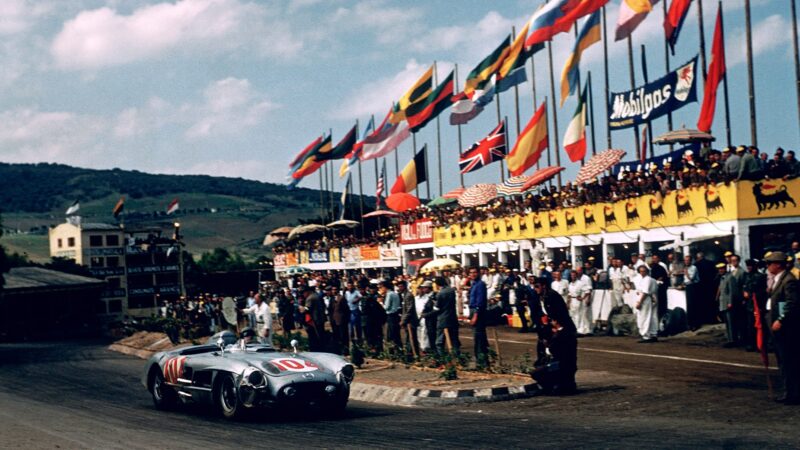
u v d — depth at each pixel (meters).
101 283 75.50
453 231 36.66
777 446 7.87
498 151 36.59
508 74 35.19
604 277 23.28
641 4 25.89
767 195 20.16
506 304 27.38
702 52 27.58
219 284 66.25
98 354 32.25
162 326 35.91
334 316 20.16
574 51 30.02
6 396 17.11
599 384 13.77
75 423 11.96
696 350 17.39
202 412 13.20
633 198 24.27
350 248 48.38
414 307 18.69
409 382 14.53
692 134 24.59
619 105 28.86
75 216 111.62
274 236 65.50
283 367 11.84
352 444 9.23
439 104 41.12
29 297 69.31
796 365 10.48
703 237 20.66
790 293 10.41
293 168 56.16
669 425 9.53
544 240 29.44
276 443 9.51
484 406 12.48
